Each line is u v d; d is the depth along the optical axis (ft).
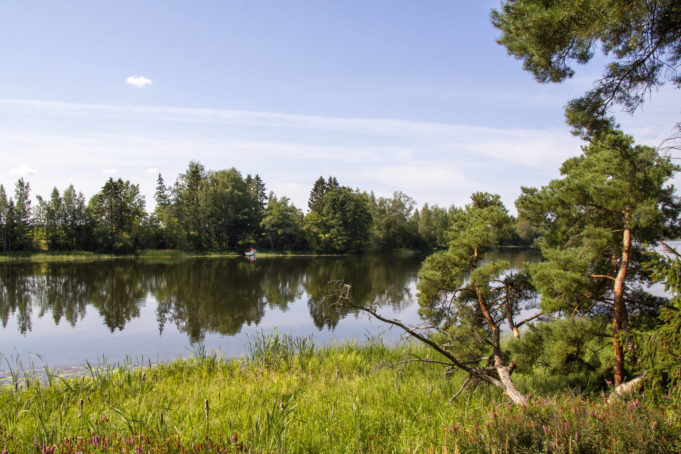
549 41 15.97
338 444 12.83
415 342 33.91
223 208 246.47
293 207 260.01
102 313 60.49
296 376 24.91
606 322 17.61
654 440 9.33
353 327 49.85
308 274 121.70
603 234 16.83
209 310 62.85
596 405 11.74
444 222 296.51
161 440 10.92
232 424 14.24
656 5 14.74
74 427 13.55
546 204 18.26
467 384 19.53
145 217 228.63
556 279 16.25
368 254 262.47
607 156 16.37
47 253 194.08
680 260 11.71
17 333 47.98
